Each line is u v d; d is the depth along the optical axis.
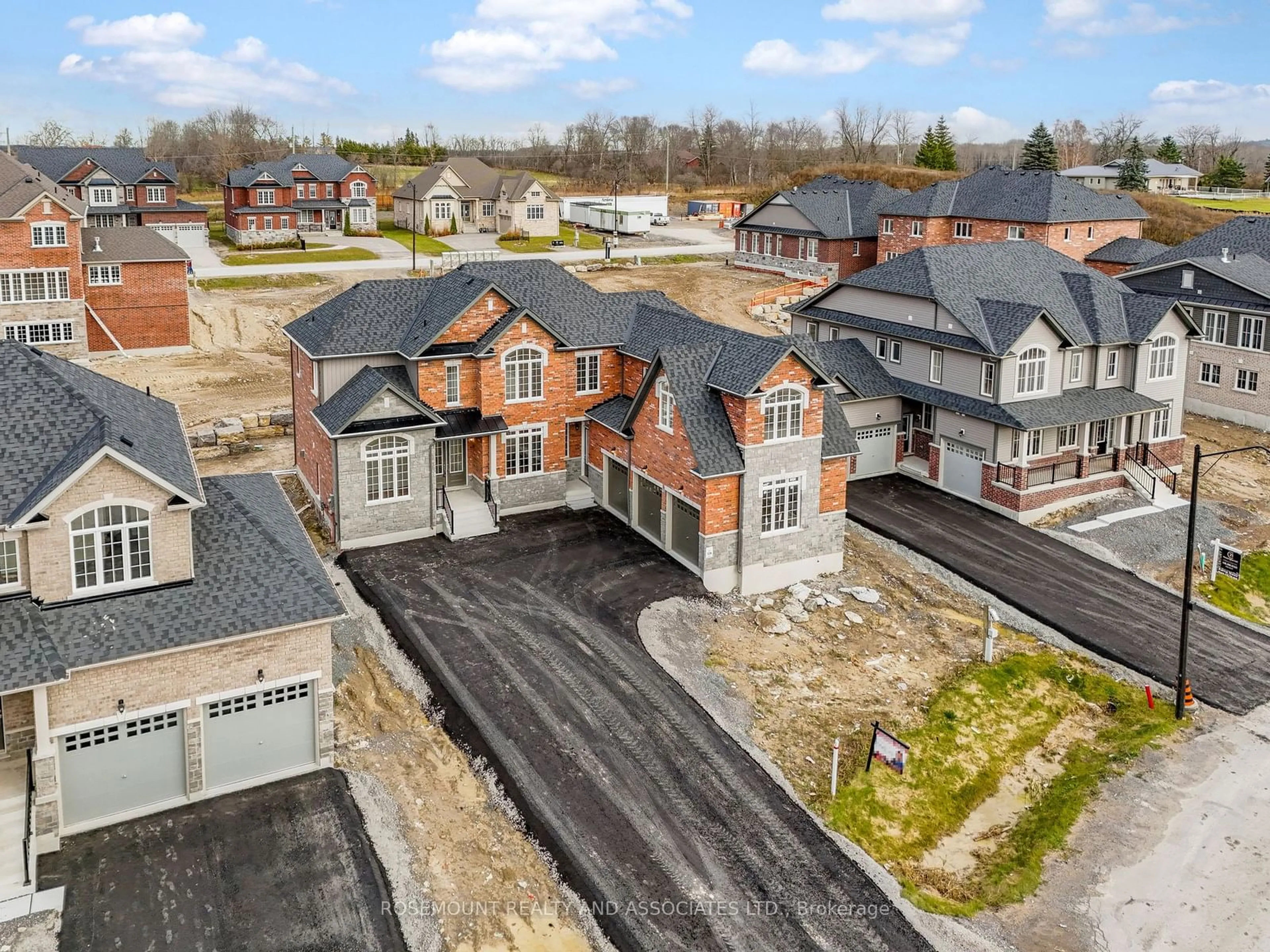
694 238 115.81
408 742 26.95
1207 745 30.23
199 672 23.66
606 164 190.75
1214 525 45.88
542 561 37.69
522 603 34.34
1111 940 22.50
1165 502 47.66
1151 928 22.91
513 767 25.84
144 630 23.20
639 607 34.50
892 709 30.77
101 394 27.00
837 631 34.91
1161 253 75.38
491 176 116.94
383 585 35.19
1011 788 28.58
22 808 21.97
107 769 23.27
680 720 28.36
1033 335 46.16
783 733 28.69
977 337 46.41
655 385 38.00
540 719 27.89
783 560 37.62
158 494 23.92
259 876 21.78
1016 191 81.88
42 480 23.48
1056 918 23.12
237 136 199.00
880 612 36.50
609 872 22.61
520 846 23.39
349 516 37.94
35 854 21.64
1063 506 46.28
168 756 23.91
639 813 24.56
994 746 30.00
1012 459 46.28
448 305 41.06
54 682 21.34
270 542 26.38
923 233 84.56
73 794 23.00
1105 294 50.69
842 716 30.05
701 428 36.19
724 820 24.62
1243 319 58.66
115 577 24.02
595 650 31.59
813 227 89.62
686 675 30.66
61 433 24.53
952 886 24.16
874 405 50.12
